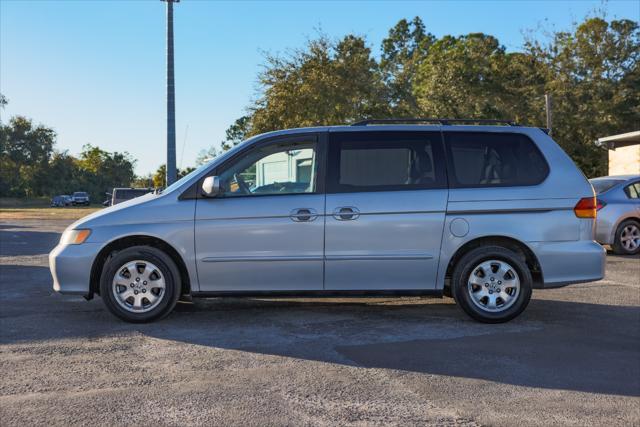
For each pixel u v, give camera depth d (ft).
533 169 20.34
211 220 19.74
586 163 140.26
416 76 163.43
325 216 19.72
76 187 363.97
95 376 14.46
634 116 135.03
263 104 113.09
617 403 12.85
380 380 14.21
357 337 18.12
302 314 21.27
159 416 12.00
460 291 19.79
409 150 20.27
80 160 428.97
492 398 13.09
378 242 19.75
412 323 19.94
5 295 25.35
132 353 16.42
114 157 442.09
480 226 19.86
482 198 19.92
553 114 137.39
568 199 20.11
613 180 40.14
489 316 19.75
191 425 11.57
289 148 20.38
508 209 19.92
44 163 333.62
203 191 20.04
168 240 19.66
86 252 19.69
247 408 12.42
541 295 25.18
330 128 20.53
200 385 13.82
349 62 114.42
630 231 38.93
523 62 144.87
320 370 14.94
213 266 19.74
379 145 20.27
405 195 19.86
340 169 20.11
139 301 19.75
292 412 12.21
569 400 13.01
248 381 14.10
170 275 19.72
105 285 19.66
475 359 15.93
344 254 19.72
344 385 13.85
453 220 19.85
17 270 33.81
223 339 17.88
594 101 136.26
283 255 19.70
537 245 19.93
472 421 11.82
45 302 23.70
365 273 19.83
